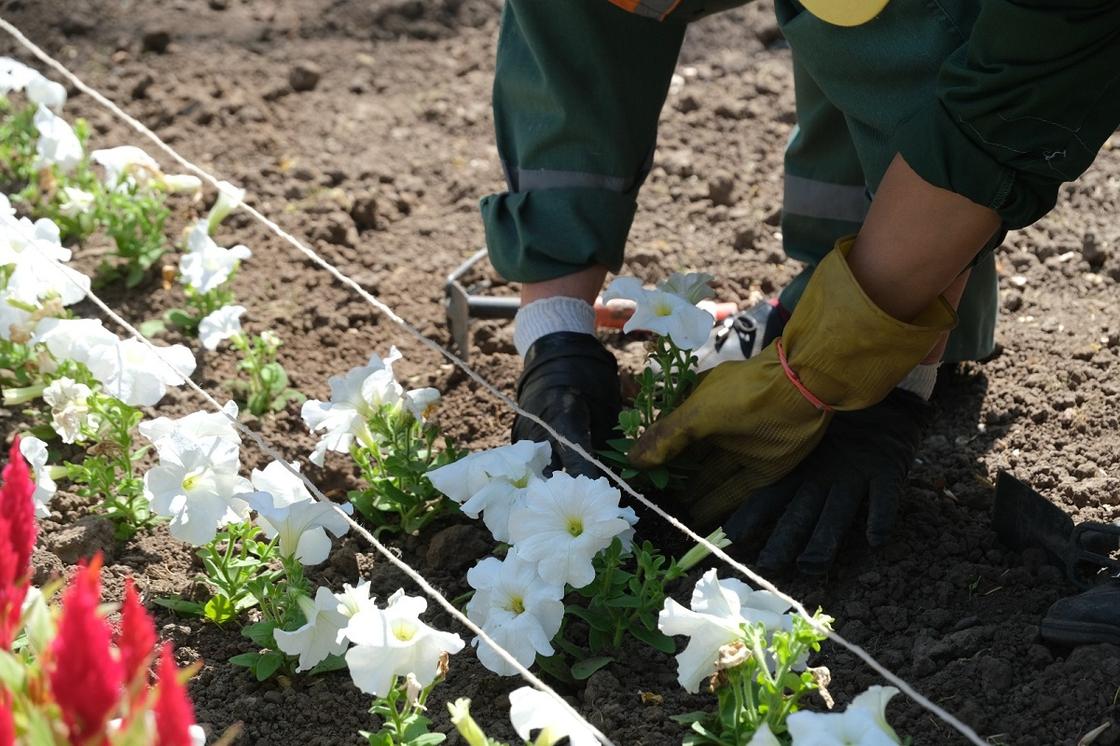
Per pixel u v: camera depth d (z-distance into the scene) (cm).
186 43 447
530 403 245
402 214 372
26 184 370
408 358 312
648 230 360
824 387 219
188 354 251
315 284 336
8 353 279
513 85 255
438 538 240
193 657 219
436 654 181
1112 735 191
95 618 123
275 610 213
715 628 180
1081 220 346
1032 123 183
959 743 196
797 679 180
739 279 338
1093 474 261
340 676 214
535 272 253
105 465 249
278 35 457
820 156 272
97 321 253
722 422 229
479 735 163
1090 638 206
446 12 474
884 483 233
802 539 230
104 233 350
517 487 219
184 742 119
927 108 194
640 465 239
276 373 289
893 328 208
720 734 192
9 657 136
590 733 166
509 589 200
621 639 217
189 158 387
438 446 277
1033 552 234
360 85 431
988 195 192
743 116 409
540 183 254
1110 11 173
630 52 244
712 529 245
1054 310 316
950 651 213
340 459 273
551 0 239
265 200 369
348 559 240
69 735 125
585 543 200
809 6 208
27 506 145
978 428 280
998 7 176
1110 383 286
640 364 297
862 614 224
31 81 329
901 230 203
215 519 214
